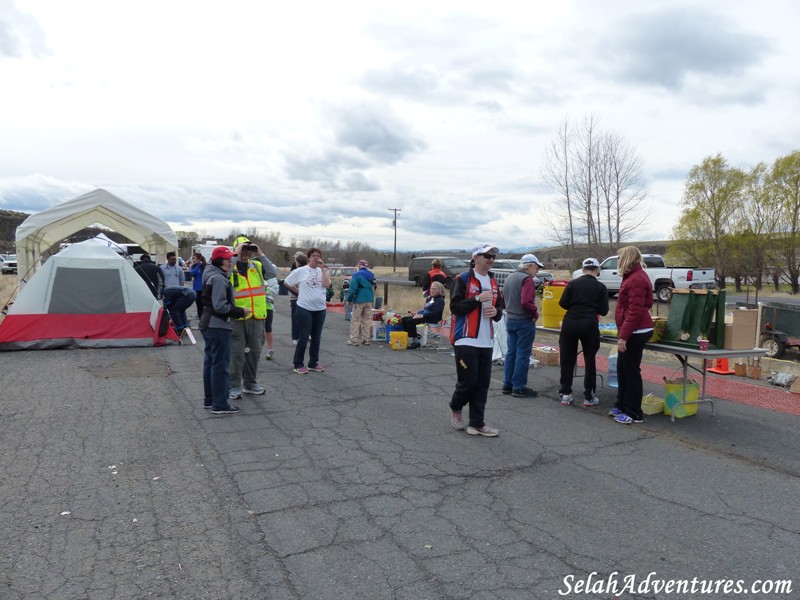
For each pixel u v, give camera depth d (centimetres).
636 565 339
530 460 515
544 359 987
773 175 3562
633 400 636
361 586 311
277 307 2111
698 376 916
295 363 872
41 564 329
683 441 576
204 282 642
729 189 3594
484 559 342
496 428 611
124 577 317
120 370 874
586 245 2462
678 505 423
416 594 304
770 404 730
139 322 1110
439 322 1158
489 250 574
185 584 311
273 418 634
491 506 417
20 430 575
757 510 416
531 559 343
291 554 344
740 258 3547
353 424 617
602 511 412
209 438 561
